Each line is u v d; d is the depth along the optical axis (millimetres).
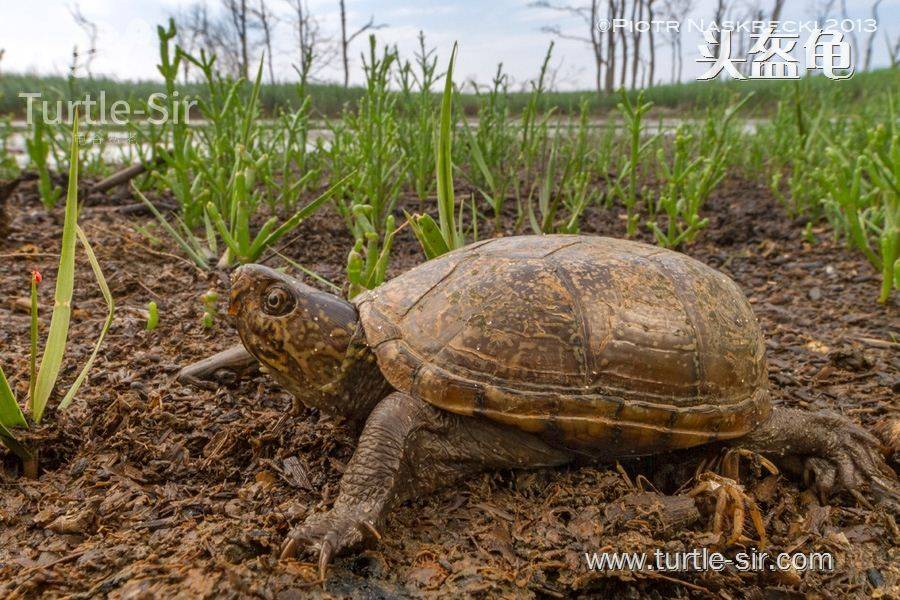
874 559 115
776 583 110
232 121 296
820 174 290
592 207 358
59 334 128
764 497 127
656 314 118
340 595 96
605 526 109
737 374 123
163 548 103
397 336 115
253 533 103
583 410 110
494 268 121
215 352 174
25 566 101
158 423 137
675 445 118
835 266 275
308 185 349
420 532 109
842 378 180
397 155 338
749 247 302
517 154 365
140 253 247
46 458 127
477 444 114
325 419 140
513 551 106
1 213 245
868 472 129
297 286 118
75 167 124
